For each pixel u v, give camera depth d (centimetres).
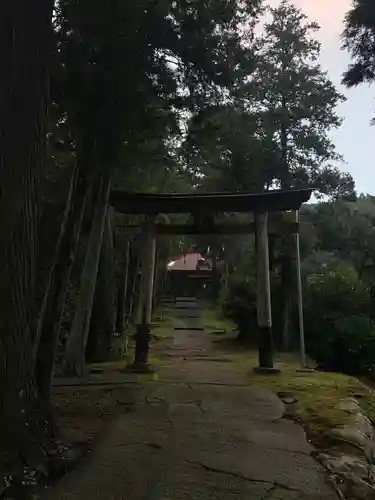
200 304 3547
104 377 963
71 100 665
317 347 1559
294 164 1816
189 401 748
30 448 408
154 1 656
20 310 404
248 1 784
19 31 393
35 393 441
